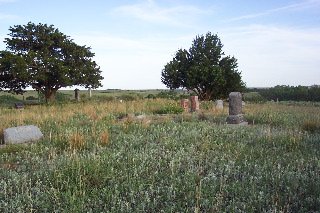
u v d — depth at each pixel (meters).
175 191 6.55
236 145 11.06
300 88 63.28
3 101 52.97
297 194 6.36
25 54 39.12
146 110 25.94
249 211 5.68
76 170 7.26
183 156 9.36
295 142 11.33
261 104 39.12
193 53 45.62
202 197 6.25
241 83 44.00
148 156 9.12
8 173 7.92
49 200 6.17
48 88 42.50
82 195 6.34
